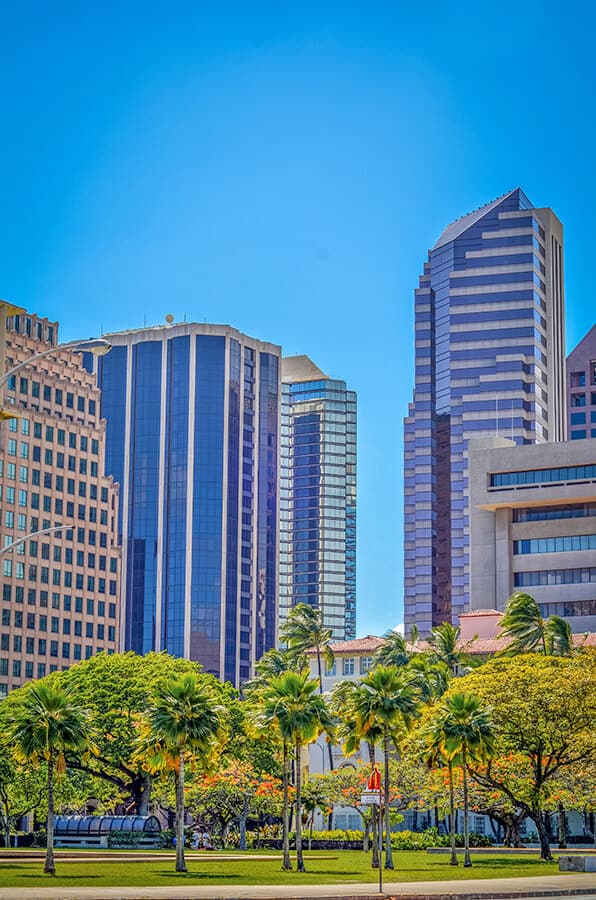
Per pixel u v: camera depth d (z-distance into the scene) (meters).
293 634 155.50
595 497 165.00
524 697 90.12
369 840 110.31
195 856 86.06
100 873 63.91
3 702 123.38
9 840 114.06
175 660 129.38
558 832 126.75
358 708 80.00
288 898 48.66
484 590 171.38
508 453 171.50
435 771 103.62
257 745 112.62
